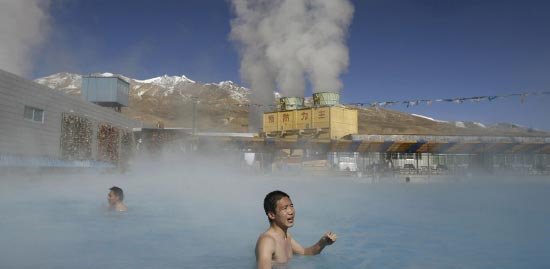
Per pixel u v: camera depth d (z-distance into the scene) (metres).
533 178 24.88
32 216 6.43
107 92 32.31
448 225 5.79
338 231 5.25
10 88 17.67
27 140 18.80
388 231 5.28
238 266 3.38
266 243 3.03
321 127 40.97
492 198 11.35
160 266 3.37
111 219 6.24
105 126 26.23
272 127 44.94
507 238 4.74
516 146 30.42
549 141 32.50
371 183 20.02
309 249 3.59
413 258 3.69
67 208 7.47
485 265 3.44
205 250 4.04
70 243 4.32
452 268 3.34
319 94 42.53
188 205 8.49
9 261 3.47
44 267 3.29
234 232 5.14
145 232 5.09
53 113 20.86
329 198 10.85
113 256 3.72
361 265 3.41
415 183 20.36
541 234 5.02
